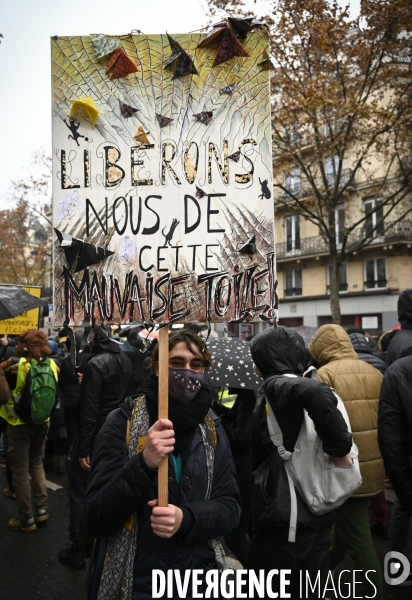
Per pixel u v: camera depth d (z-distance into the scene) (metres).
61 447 6.42
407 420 2.56
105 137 1.84
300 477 2.28
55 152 1.83
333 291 13.71
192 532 1.67
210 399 1.88
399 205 21.66
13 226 26.36
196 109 1.84
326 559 2.36
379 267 23.83
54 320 1.80
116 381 3.73
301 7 10.61
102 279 1.81
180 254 1.82
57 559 4.04
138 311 1.80
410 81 11.30
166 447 1.62
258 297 1.81
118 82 1.85
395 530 3.40
